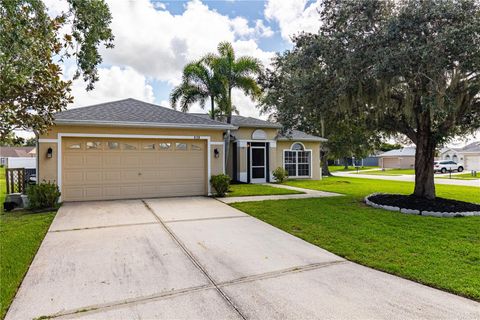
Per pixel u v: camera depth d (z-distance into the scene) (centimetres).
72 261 430
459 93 726
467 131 935
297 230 607
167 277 379
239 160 1538
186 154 1055
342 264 427
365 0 701
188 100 1487
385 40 657
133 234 570
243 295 331
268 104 1254
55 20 495
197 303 314
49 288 345
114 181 963
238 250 486
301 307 305
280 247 502
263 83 1473
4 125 543
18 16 396
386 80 706
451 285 348
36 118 579
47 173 875
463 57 600
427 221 675
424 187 898
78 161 920
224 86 1435
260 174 1596
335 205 880
